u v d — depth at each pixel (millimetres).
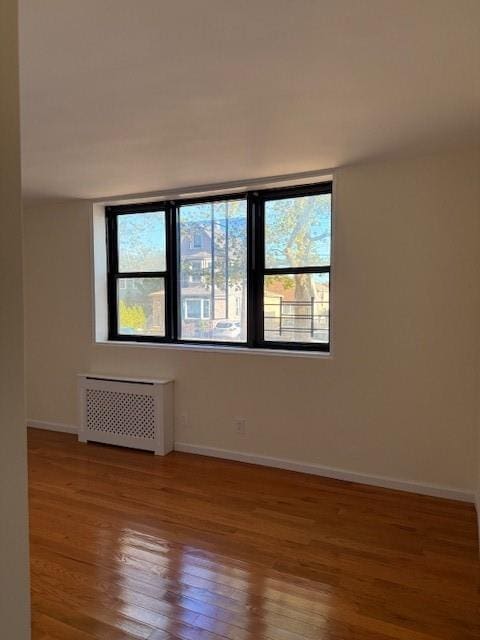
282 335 3793
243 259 3918
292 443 3588
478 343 2932
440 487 3098
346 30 1580
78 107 2225
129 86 2004
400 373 3189
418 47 1690
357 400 3338
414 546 2479
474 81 1963
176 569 2270
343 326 3357
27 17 1480
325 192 3570
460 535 2590
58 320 4629
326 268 3582
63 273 4559
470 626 1870
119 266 4512
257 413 3719
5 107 875
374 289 3244
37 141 2703
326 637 1812
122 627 1863
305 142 2752
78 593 2080
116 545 2500
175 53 1726
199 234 4117
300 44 1670
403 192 3125
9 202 887
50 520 2797
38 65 1808
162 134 2598
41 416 4812
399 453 3215
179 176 3510
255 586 2135
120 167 3260
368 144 2805
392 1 1418
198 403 3971
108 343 4383
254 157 3041
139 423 4066
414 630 1850
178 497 3115
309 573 2234
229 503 3016
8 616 902
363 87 2018
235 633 1833
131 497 3121
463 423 3018
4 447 886
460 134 2629
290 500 3055
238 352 3771
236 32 1590
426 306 3092
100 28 1556
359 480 3342
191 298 4184
